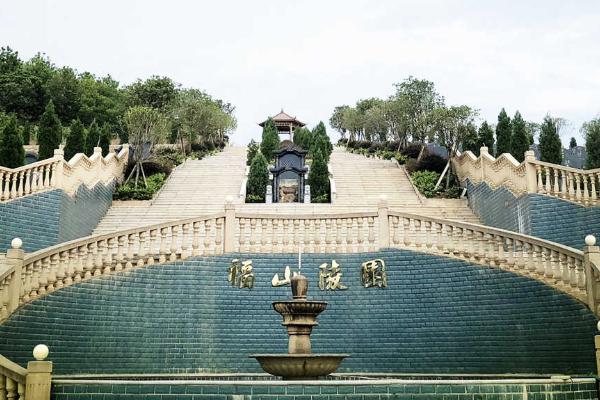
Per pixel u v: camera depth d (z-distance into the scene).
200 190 30.64
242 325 15.95
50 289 14.18
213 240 17.42
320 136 43.62
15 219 18.97
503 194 22.55
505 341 14.80
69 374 14.11
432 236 16.20
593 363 13.45
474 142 32.06
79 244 14.79
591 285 13.75
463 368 15.08
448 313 15.55
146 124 33.00
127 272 15.48
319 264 16.48
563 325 14.09
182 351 15.51
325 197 30.09
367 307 16.08
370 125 48.12
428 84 40.56
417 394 9.13
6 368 8.92
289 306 11.49
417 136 39.25
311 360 10.80
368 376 15.02
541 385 9.42
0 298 12.95
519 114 29.95
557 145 29.02
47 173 20.17
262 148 39.91
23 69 64.88
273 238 16.67
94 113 65.19
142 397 9.20
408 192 30.39
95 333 14.73
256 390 9.11
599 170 18.66
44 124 29.28
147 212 26.31
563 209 19.20
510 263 15.17
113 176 27.91
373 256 16.41
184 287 15.95
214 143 46.75
